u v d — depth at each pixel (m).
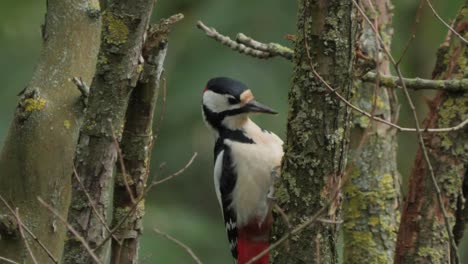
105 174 9.48
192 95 19.11
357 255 12.65
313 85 8.75
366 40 12.38
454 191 9.84
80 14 10.64
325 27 8.67
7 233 9.97
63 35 10.57
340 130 8.79
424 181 9.88
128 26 9.21
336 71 8.71
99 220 9.42
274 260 8.98
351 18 8.70
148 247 18.77
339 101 8.74
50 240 10.08
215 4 19.56
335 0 8.65
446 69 10.43
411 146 19.36
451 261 9.64
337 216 8.96
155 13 20.00
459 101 10.05
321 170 8.81
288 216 8.91
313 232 8.82
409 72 18.88
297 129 8.85
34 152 10.11
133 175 9.96
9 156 10.14
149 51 9.79
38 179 10.09
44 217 10.08
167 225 19.50
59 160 10.16
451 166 9.87
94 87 9.34
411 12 18.72
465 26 10.36
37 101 10.23
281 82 18.94
